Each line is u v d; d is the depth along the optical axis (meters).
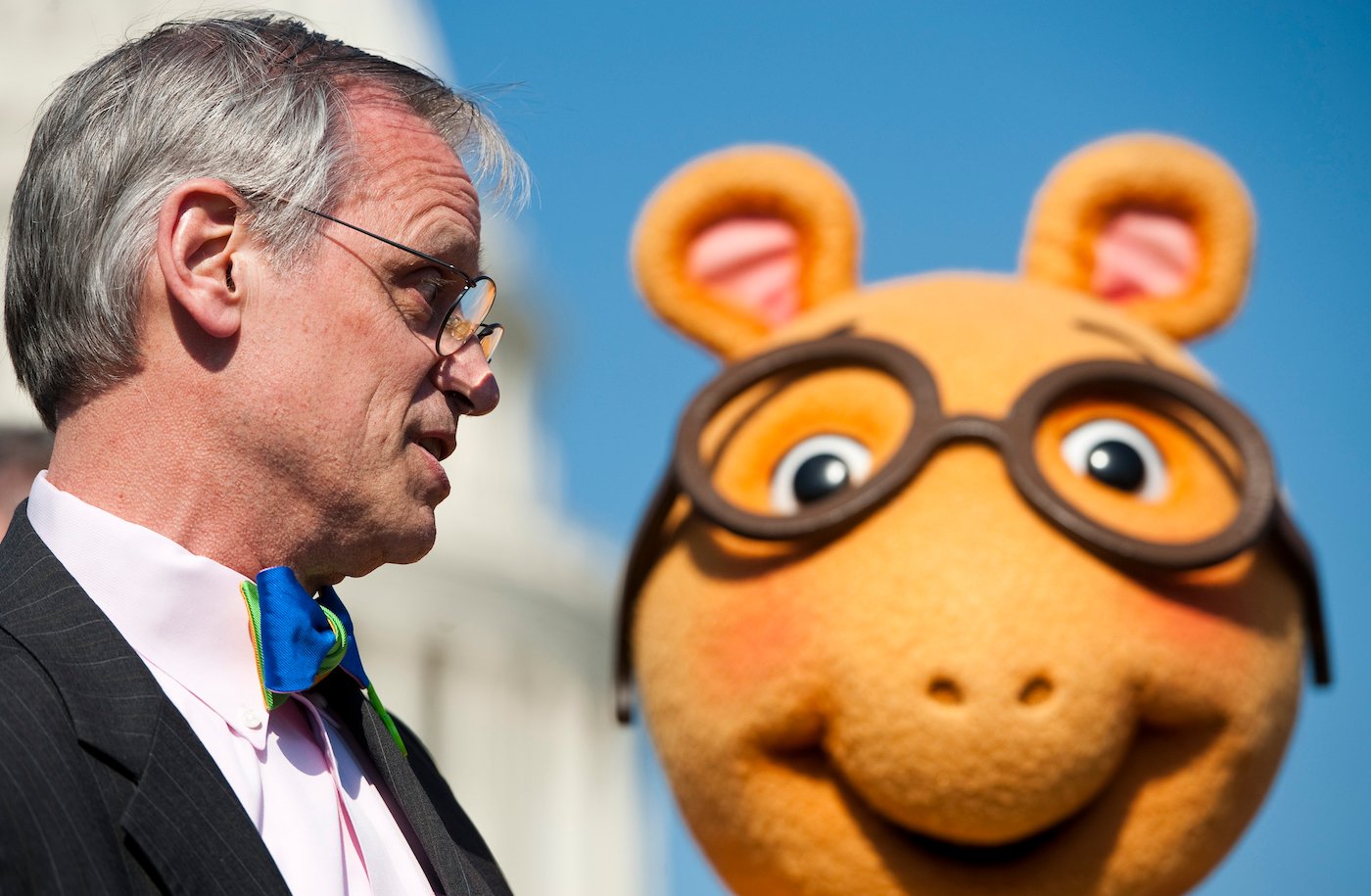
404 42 24.05
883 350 4.25
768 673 4.01
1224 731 4.00
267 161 2.55
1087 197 4.93
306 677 2.50
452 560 23.94
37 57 18.38
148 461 2.50
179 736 2.25
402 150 2.68
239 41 2.66
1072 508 3.92
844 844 4.04
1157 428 4.21
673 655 4.27
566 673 25.12
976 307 4.49
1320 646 4.39
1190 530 4.03
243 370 2.50
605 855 25.14
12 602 2.36
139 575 2.45
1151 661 3.88
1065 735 3.76
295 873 2.38
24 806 2.06
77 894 2.04
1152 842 3.99
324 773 2.55
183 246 2.49
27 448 4.61
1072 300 4.66
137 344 2.49
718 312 5.04
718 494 4.15
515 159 2.98
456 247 2.71
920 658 3.79
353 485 2.56
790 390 4.38
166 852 2.14
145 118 2.54
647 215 5.11
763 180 5.04
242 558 2.55
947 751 3.76
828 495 4.14
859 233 5.14
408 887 2.59
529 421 28.22
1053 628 3.81
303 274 2.55
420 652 22.98
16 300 2.55
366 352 2.58
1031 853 3.99
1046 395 4.10
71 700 2.21
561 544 26.16
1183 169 4.89
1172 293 4.92
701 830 4.29
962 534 3.92
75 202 2.51
